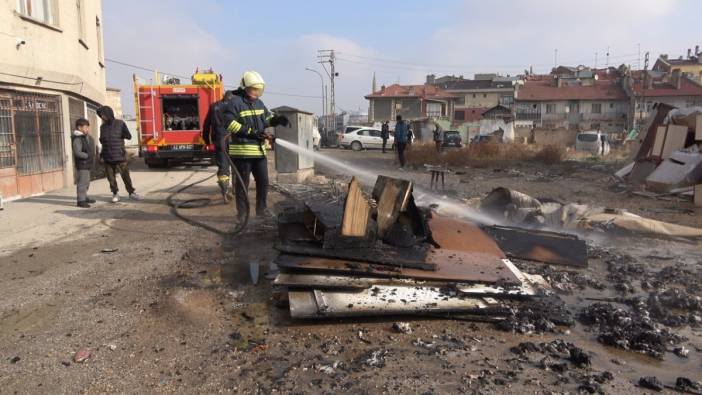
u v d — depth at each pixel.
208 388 2.93
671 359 3.29
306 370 3.11
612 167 18.11
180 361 3.25
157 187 11.73
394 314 3.77
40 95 11.34
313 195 9.10
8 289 4.63
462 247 5.08
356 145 36.25
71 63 12.93
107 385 2.98
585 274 5.01
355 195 4.50
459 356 3.28
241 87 6.55
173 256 5.62
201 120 16.19
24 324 3.86
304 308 3.75
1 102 9.97
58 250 5.98
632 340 3.48
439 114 63.97
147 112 16.03
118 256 5.67
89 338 3.60
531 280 4.52
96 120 16.44
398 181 5.16
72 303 4.27
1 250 6.00
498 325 3.73
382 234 4.86
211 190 10.88
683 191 10.43
